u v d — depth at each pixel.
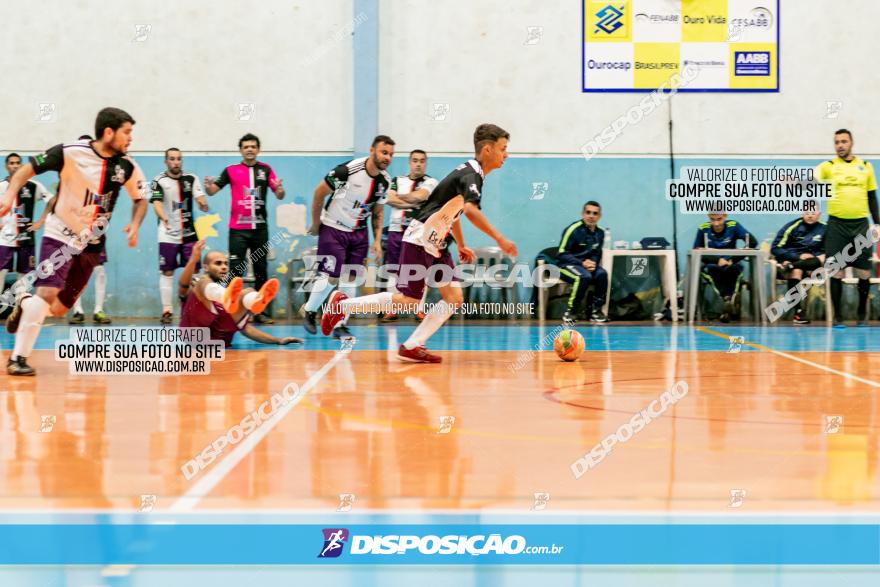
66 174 7.04
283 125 14.76
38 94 14.69
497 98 14.91
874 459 4.09
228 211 14.70
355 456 4.13
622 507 3.34
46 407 5.57
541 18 14.87
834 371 7.70
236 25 14.70
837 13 14.91
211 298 8.88
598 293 14.02
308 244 14.68
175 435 4.63
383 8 14.82
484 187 14.81
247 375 7.29
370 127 14.65
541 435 4.66
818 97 14.95
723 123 14.93
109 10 14.66
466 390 6.43
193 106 14.73
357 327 13.16
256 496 3.45
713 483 3.64
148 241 14.55
